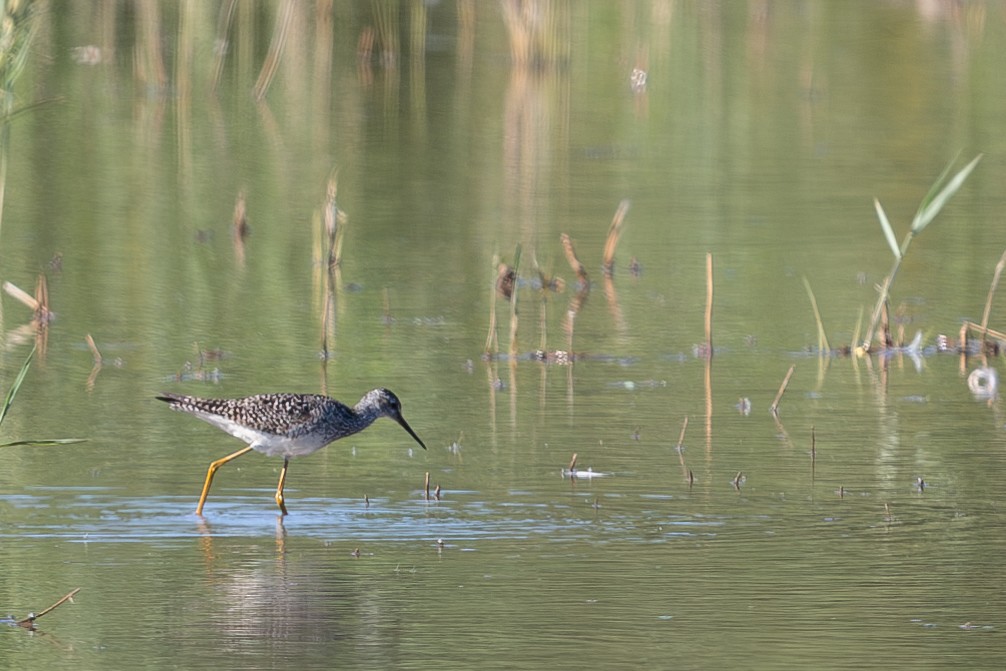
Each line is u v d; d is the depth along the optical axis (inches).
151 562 428.8
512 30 1381.6
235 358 658.8
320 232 872.9
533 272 809.5
